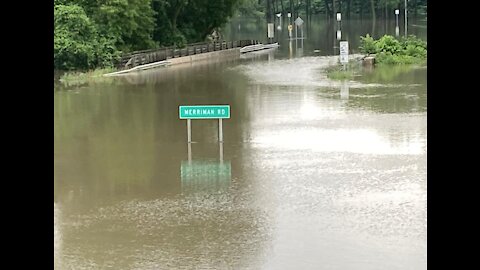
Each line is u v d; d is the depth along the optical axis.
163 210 13.52
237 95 28.94
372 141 19.19
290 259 10.76
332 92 29.08
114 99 28.53
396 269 10.27
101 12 43.59
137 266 10.61
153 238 11.90
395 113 23.44
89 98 28.94
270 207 13.52
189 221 12.79
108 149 19.03
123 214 13.32
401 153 17.73
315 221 12.60
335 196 14.16
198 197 14.34
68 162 17.61
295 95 28.45
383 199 13.88
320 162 17.02
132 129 21.86
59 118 23.92
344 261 10.62
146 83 34.41
